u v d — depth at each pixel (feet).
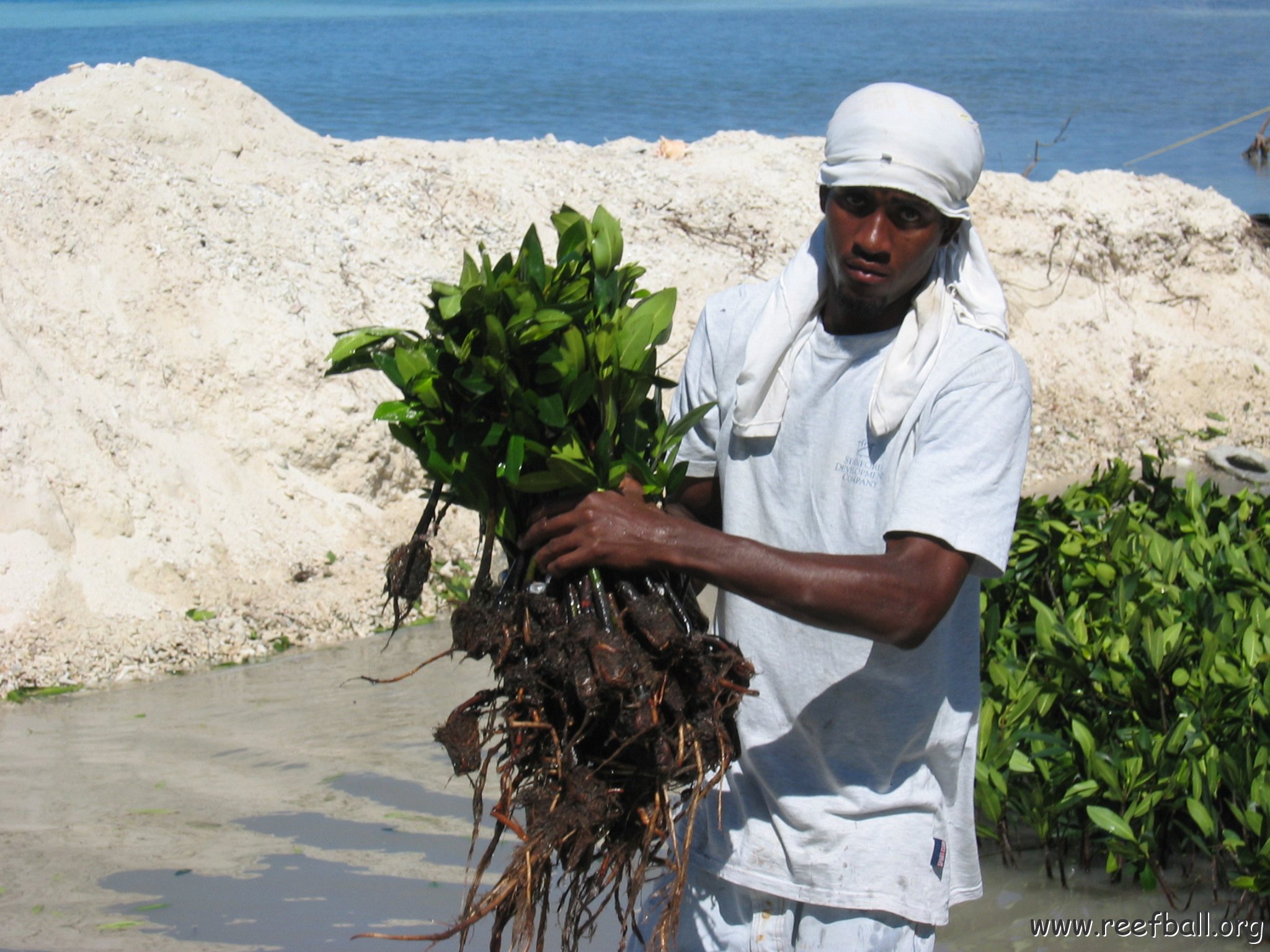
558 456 7.69
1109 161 70.59
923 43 135.13
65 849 13.97
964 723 8.69
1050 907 13.39
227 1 225.97
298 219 28.73
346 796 15.46
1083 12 182.80
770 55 122.52
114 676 19.60
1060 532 17.40
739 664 7.90
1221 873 13.93
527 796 7.86
